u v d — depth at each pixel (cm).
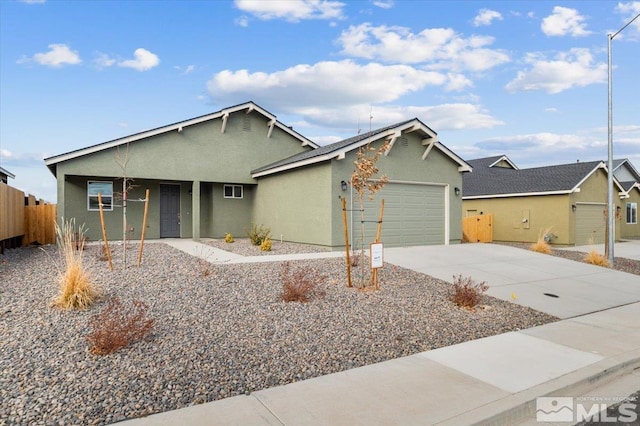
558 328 662
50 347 482
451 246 1521
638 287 1035
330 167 1340
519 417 376
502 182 2438
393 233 1482
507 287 950
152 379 416
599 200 2227
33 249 1348
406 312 698
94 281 765
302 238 1485
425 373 453
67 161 1438
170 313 616
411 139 1511
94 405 362
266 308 668
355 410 362
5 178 2189
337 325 611
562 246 2017
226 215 1798
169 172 1617
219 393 396
